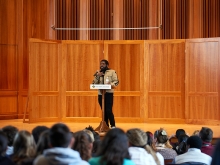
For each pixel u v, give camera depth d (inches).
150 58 488.7
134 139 183.2
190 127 447.5
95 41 490.9
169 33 506.0
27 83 527.8
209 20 496.1
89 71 491.8
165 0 505.7
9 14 520.4
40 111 478.6
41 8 519.8
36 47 474.6
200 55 474.6
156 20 506.9
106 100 387.9
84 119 491.8
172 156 221.9
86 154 170.6
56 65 488.1
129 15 511.2
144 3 509.7
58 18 512.7
